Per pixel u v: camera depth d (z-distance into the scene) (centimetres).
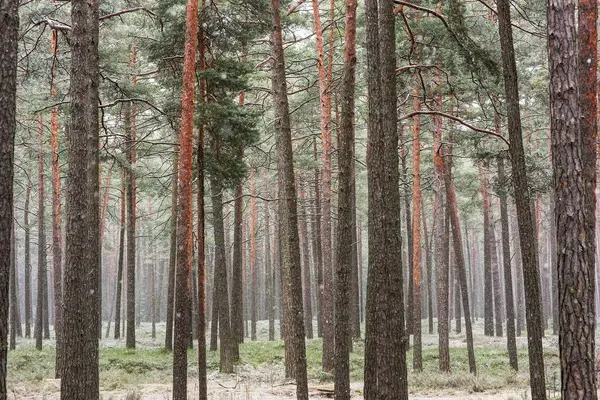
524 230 1037
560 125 740
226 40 1697
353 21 1211
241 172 1773
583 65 1081
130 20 2134
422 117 2355
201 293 1398
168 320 2769
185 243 1316
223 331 2212
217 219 2259
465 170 3403
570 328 715
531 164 2044
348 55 1203
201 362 1363
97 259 1098
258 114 1639
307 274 3778
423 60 1889
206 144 1812
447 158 2492
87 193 1064
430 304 4369
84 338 1030
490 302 3728
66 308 1024
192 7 1352
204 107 1503
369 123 994
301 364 1234
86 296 1041
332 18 2238
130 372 2252
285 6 2055
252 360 2556
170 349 2744
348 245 1145
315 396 1647
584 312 715
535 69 2709
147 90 1961
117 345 3350
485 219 3444
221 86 1620
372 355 1009
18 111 2370
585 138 1062
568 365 713
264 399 1603
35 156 2905
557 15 748
